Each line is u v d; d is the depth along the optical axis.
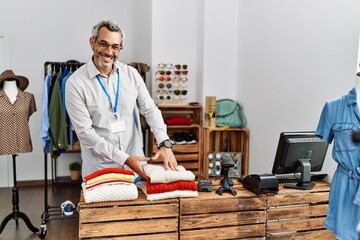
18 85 3.32
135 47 5.37
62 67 4.77
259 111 3.79
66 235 3.40
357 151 1.82
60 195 4.70
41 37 5.12
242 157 4.16
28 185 5.22
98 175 2.04
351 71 2.44
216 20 4.32
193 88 4.69
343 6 2.51
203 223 2.16
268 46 3.59
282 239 2.33
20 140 3.19
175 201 2.11
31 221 3.75
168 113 4.65
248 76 4.05
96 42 2.02
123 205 2.02
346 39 2.48
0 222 3.68
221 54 4.37
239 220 2.23
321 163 2.56
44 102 3.53
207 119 4.21
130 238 2.05
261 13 3.72
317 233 2.40
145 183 2.23
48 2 5.11
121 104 2.26
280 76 3.36
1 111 3.07
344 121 1.87
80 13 5.25
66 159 5.38
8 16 4.97
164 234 2.10
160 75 4.56
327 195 2.40
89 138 2.13
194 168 4.37
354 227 1.85
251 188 2.34
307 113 2.94
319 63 2.78
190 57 4.66
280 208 2.31
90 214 1.97
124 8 5.41
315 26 2.82
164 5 4.54
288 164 2.45
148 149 4.66
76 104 2.14
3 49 4.99
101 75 2.18
